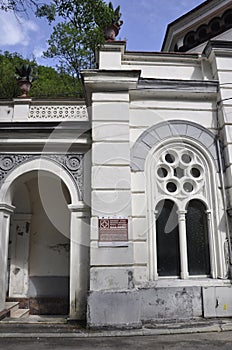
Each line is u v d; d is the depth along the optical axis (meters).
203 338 5.16
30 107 9.88
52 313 7.96
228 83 7.30
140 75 7.11
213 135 7.18
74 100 9.84
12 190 6.96
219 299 6.23
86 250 6.47
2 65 17.38
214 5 10.41
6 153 6.89
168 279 6.43
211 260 6.63
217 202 6.79
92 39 7.12
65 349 4.70
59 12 5.37
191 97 7.32
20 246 8.46
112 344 4.92
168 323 5.90
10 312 7.15
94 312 5.65
